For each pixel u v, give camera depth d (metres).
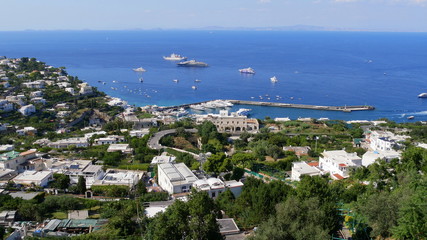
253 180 110.75
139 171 140.62
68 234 86.88
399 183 101.94
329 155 145.75
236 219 93.56
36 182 118.69
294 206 76.25
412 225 64.06
